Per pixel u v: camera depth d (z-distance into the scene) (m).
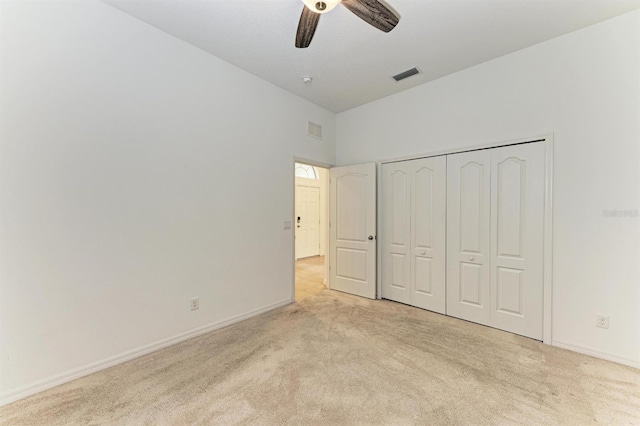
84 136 2.01
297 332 2.73
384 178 3.75
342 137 4.25
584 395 1.78
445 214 3.18
